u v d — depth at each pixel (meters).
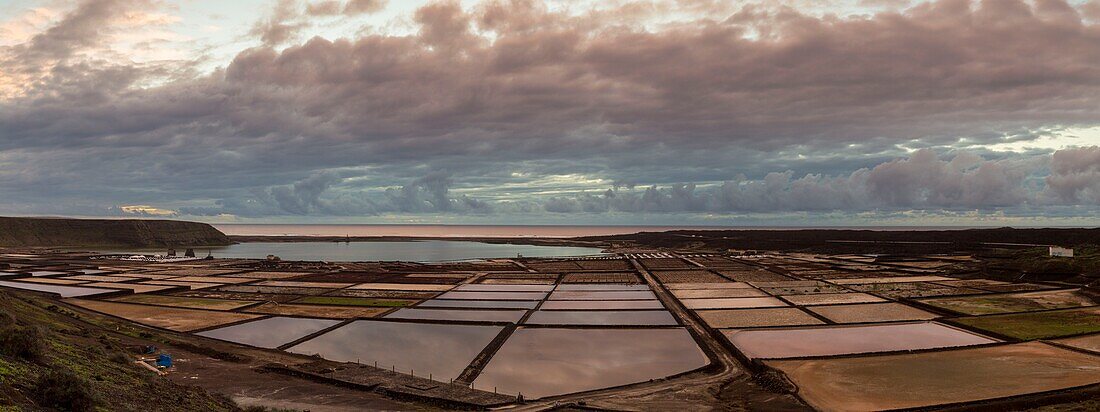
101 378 38.97
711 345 69.94
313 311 95.44
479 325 83.12
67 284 131.12
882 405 46.75
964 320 81.12
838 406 46.66
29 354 38.09
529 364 62.84
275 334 78.06
